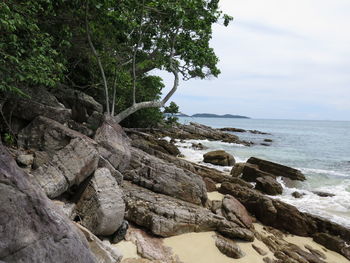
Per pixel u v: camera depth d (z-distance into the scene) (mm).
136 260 5875
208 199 10578
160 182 9406
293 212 9570
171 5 12602
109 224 6125
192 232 7719
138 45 14234
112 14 11695
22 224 3420
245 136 53719
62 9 10969
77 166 6418
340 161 24734
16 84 7852
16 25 6273
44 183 5852
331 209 11594
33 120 7785
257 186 14055
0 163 3520
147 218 7203
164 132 35562
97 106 13102
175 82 16609
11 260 3205
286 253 7742
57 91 12461
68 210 5965
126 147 9883
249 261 6969
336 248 8484
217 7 16469
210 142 35000
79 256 3969
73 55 14148
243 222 8984
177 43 17250
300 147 35469
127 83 17766
